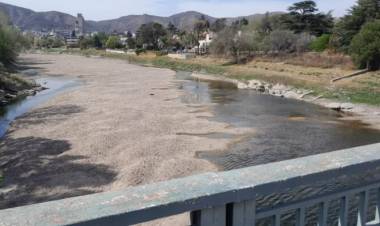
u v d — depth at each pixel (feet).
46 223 5.58
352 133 98.78
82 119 105.19
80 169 66.08
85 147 78.43
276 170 7.86
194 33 440.86
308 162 8.40
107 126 96.58
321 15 309.01
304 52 257.96
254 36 296.92
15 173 64.28
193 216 7.02
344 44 230.89
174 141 84.94
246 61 266.77
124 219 6.05
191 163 70.23
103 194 6.62
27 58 396.98
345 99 142.20
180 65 294.05
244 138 91.35
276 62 246.27
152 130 94.17
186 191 6.73
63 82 201.05
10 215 5.78
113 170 66.08
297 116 119.65
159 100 140.97
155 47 459.73
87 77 223.30
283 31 272.10
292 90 165.99
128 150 77.10
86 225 5.75
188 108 127.75
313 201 8.66
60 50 561.84
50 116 110.42
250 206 7.27
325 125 107.55
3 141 85.30
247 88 183.73
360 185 9.34
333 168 8.13
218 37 305.53
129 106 125.49
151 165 68.18
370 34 181.27
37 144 81.15
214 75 238.68
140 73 246.27
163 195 6.57
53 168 66.44
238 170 7.83
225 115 118.62
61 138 85.71
